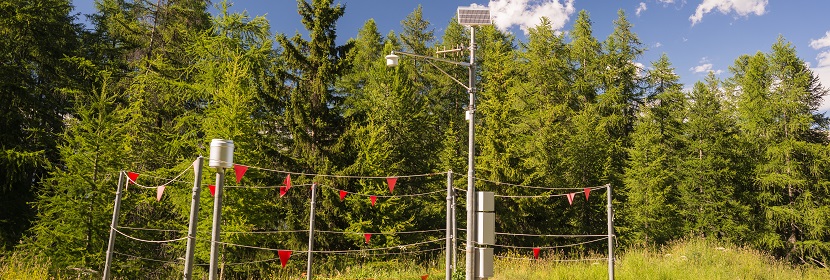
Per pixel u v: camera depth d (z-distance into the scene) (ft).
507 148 75.82
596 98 104.99
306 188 67.67
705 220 88.63
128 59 79.66
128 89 65.51
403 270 60.54
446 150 84.12
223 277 57.16
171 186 56.85
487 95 80.07
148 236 56.85
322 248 67.41
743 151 94.94
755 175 92.48
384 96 78.59
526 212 76.13
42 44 65.05
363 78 105.91
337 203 67.05
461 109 111.45
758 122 92.02
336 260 66.08
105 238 51.37
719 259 55.77
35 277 36.83
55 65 67.36
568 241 80.94
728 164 92.22
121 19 75.51
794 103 88.28
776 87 93.15
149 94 68.54
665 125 102.42
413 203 76.84
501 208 75.72
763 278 50.52
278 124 72.84
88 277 48.62
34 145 63.67
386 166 70.85
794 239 89.15
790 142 86.99
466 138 100.99
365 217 68.39
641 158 87.71
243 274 63.21
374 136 67.05
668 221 84.84
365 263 65.87
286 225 69.26
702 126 94.58
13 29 62.23
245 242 55.36
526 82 102.17
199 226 53.93
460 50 33.88
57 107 67.00
